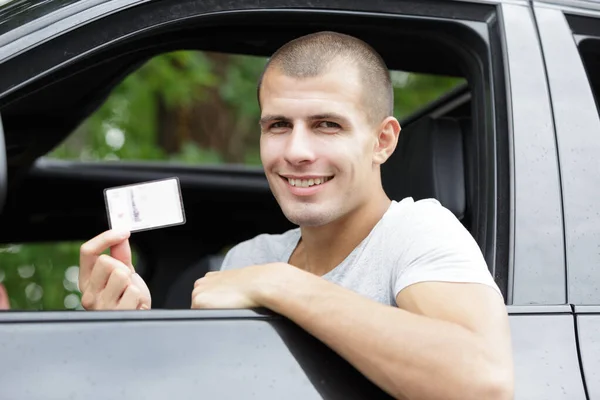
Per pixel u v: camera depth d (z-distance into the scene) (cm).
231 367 183
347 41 223
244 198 372
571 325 209
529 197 222
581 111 233
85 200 365
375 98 223
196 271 364
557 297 214
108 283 225
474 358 187
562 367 203
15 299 623
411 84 780
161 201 223
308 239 235
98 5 205
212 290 201
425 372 186
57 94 267
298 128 217
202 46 260
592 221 223
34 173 349
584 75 238
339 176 218
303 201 219
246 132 801
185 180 367
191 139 772
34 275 623
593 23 248
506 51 235
